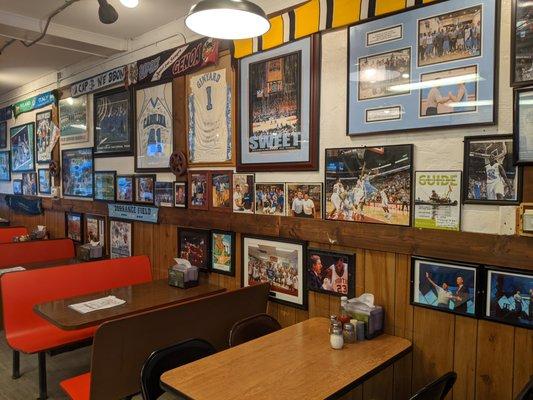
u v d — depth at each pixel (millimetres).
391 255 2328
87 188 4820
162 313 2359
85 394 2182
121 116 4266
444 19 2088
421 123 2170
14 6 3359
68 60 4805
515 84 1867
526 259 1876
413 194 2219
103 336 2143
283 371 1830
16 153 6387
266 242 2951
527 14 1834
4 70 5258
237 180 3141
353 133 2439
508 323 1936
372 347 2113
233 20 2139
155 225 3930
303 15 2658
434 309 2160
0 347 3703
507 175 1922
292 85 2742
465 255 2049
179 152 3592
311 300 2707
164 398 2742
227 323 2709
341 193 2516
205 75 3369
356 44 2416
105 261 3521
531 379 1653
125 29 3838
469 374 2062
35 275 3135
